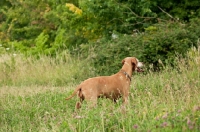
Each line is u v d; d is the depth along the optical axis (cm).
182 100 1033
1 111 1238
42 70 1969
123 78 1224
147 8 2016
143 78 1515
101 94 1196
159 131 826
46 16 2766
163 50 1683
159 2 2100
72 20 2266
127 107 1070
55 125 1008
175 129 809
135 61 1256
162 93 1211
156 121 883
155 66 1694
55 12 2609
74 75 1867
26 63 2077
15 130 1091
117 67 1719
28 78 1922
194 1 2053
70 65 1988
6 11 3488
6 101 1388
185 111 910
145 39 1722
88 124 955
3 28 3250
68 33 2478
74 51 2186
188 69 1488
